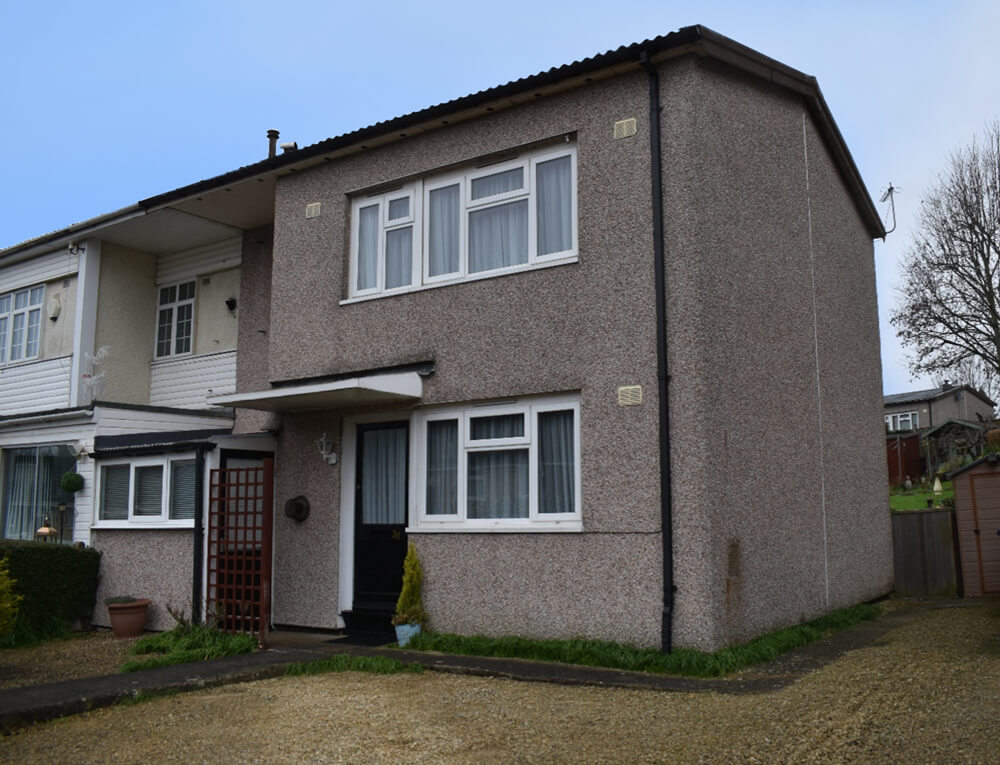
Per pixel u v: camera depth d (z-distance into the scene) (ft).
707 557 28.99
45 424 49.62
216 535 37.70
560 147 34.60
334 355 39.60
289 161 41.45
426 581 35.04
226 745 20.79
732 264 32.86
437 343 36.40
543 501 33.27
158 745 20.98
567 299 33.12
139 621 40.96
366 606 37.76
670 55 31.53
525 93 34.45
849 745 18.71
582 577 31.32
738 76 34.68
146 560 42.63
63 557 43.06
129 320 57.00
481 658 30.94
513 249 35.53
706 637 28.58
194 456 41.22
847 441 42.91
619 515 30.81
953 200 106.22
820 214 41.70
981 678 24.39
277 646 34.55
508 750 19.71
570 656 29.68
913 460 119.85
